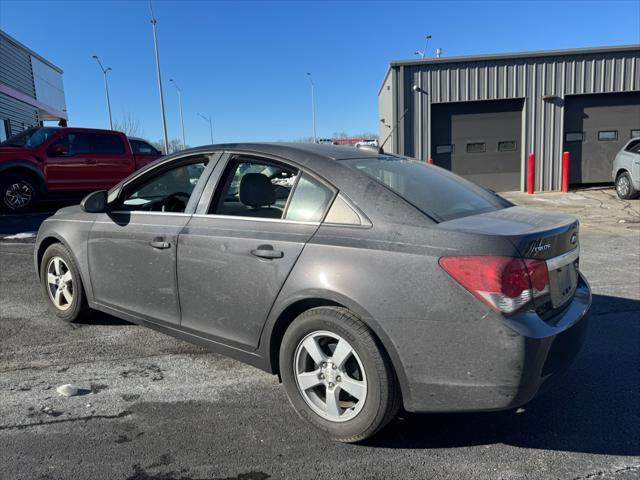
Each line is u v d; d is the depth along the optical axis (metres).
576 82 15.54
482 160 16.34
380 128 21.08
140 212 3.79
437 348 2.45
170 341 4.18
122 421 2.98
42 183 10.45
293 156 3.11
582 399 3.24
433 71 15.72
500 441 2.79
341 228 2.76
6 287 5.68
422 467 2.56
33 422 2.96
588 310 2.92
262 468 2.55
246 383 3.47
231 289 3.12
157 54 27.33
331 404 2.76
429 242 2.51
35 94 23.94
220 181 3.37
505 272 2.37
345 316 2.64
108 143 11.42
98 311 4.57
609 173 16.14
